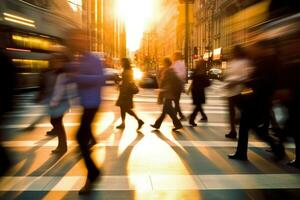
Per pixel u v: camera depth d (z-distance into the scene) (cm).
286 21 660
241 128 702
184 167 650
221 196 512
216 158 714
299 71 602
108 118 1230
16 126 1033
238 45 734
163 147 800
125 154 734
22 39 1717
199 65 1075
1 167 600
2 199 494
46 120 1139
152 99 1908
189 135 940
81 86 522
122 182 564
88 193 515
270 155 746
